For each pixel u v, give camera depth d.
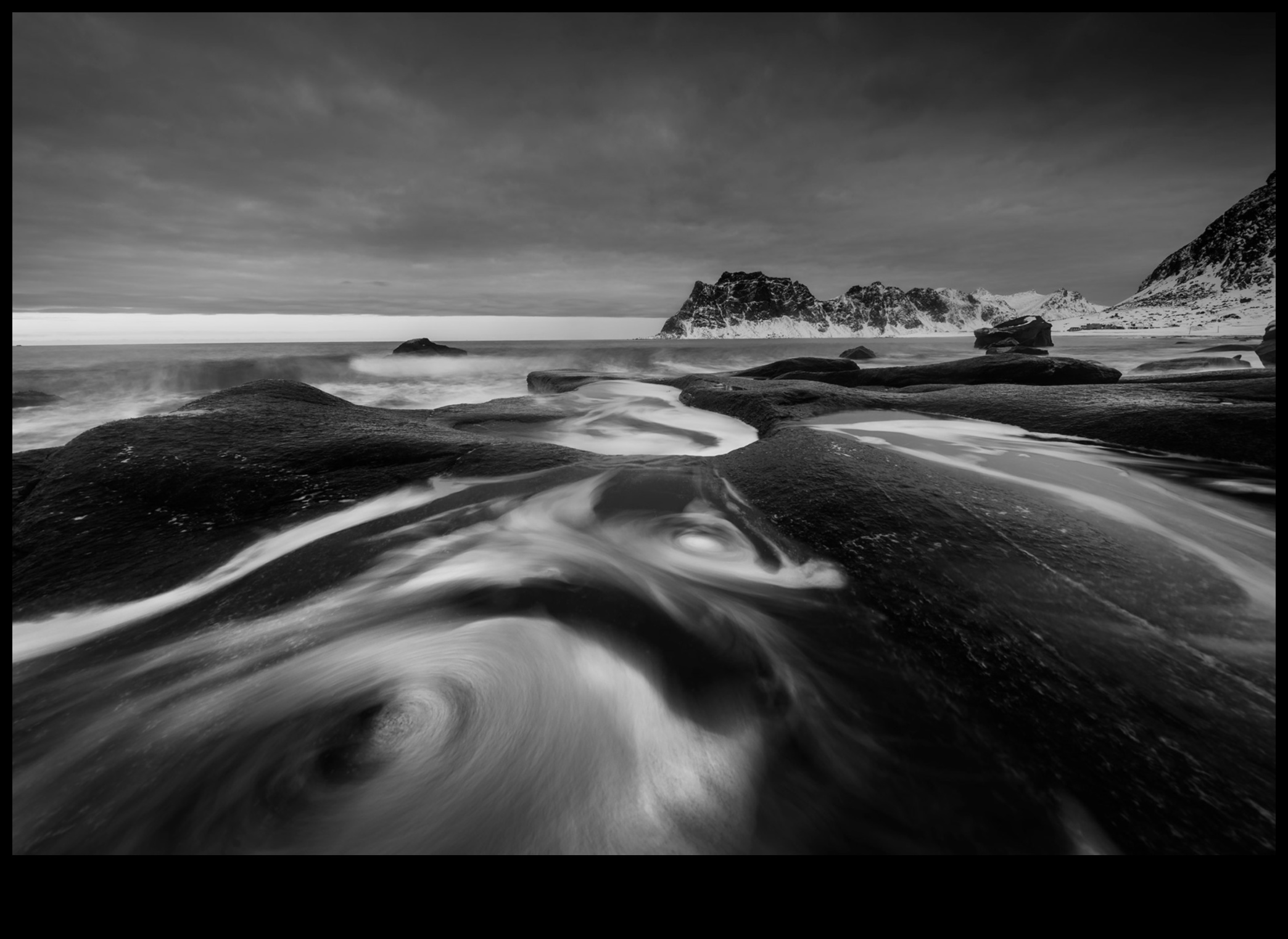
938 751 2.19
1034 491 4.79
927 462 5.65
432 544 4.18
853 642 2.91
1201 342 55.62
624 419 10.66
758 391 11.25
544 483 5.23
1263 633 2.89
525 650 2.94
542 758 2.28
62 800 2.12
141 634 3.21
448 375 28.39
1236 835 1.83
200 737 2.40
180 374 22.58
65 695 2.71
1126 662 2.68
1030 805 1.95
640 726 2.42
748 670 2.74
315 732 2.41
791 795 2.07
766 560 3.87
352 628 3.18
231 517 4.39
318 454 5.34
